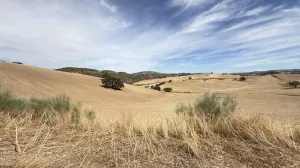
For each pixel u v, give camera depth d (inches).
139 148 130.0
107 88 2498.8
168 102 1828.2
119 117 196.7
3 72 1657.2
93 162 109.4
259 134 146.9
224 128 164.7
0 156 112.6
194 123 178.4
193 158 116.6
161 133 159.0
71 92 1781.5
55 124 190.4
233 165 108.1
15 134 152.4
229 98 240.8
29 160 105.5
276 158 116.3
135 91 2893.7
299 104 1414.9
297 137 147.6
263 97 2044.8
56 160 109.7
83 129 169.6
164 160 113.8
